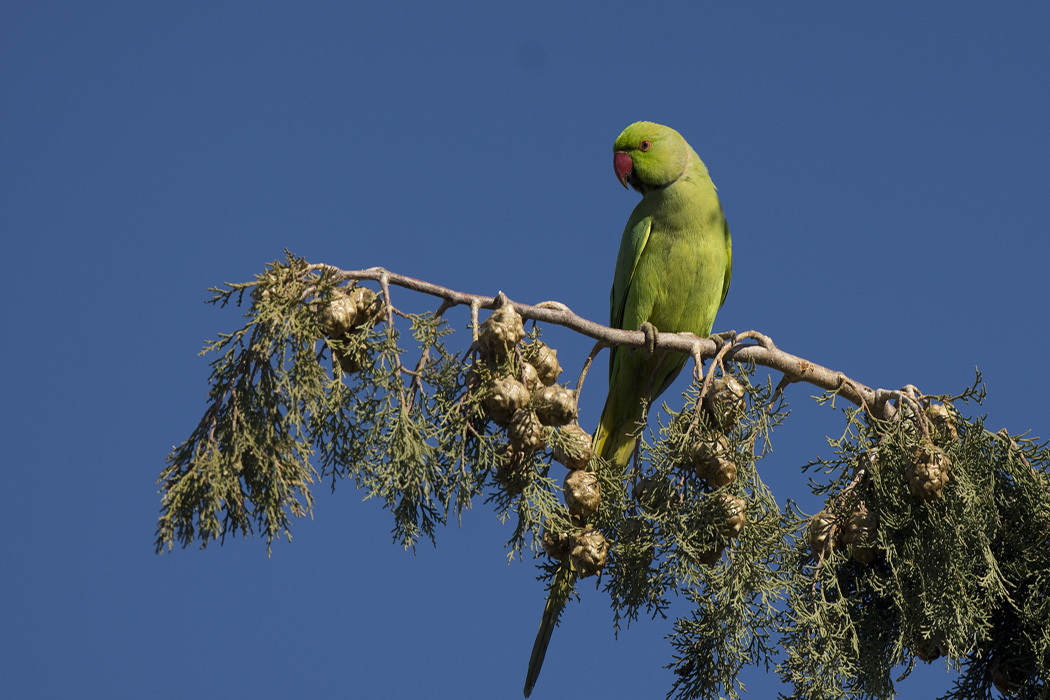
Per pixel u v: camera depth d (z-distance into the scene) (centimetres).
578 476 690
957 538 729
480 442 632
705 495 674
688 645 701
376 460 623
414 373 637
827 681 690
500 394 632
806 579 732
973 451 775
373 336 636
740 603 660
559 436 689
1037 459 796
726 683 683
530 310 718
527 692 727
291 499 615
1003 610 794
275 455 611
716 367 756
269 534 610
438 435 634
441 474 622
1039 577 767
